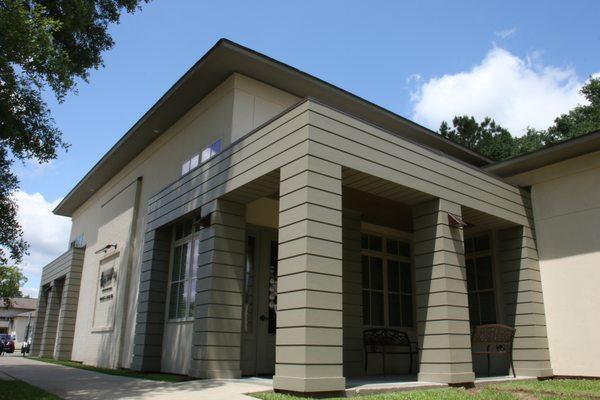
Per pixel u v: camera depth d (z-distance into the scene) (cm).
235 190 799
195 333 807
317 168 645
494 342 903
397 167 759
